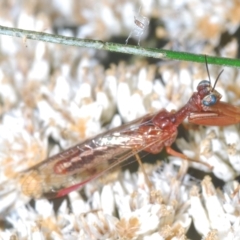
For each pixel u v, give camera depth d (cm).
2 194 17
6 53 18
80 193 17
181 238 17
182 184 17
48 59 18
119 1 19
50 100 18
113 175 17
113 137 17
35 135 18
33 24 18
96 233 17
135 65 18
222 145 17
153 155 18
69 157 17
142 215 17
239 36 19
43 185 17
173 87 18
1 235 17
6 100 18
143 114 18
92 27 19
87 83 18
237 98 18
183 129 18
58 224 17
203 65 18
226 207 17
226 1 18
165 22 19
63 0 19
